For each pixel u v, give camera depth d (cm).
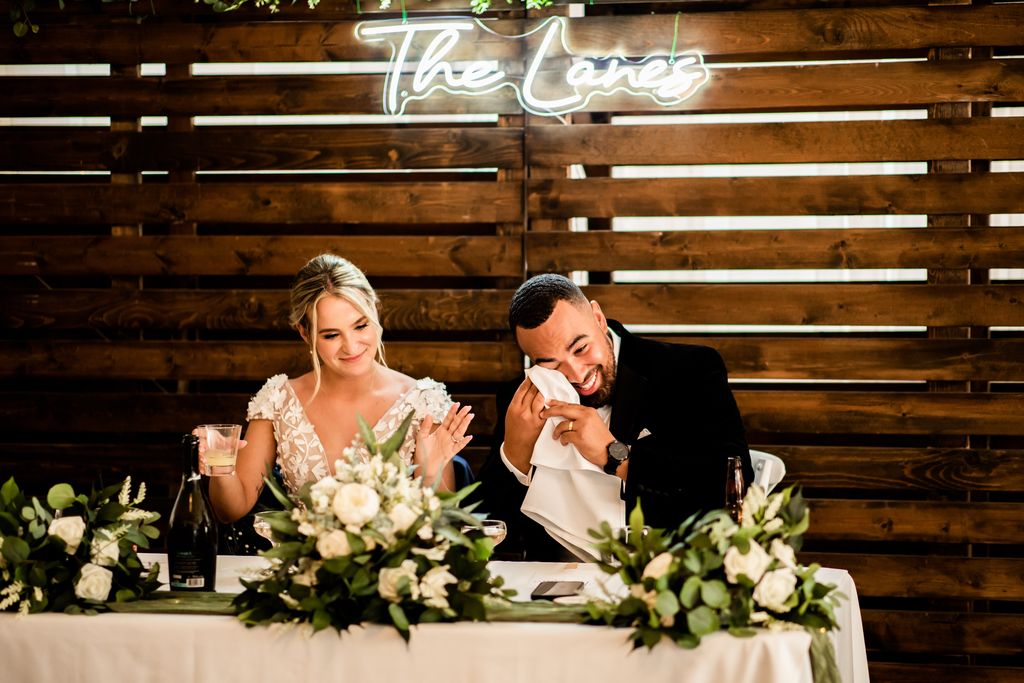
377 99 384
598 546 179
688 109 374
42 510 198
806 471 371
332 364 284
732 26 372
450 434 260
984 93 364
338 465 192
